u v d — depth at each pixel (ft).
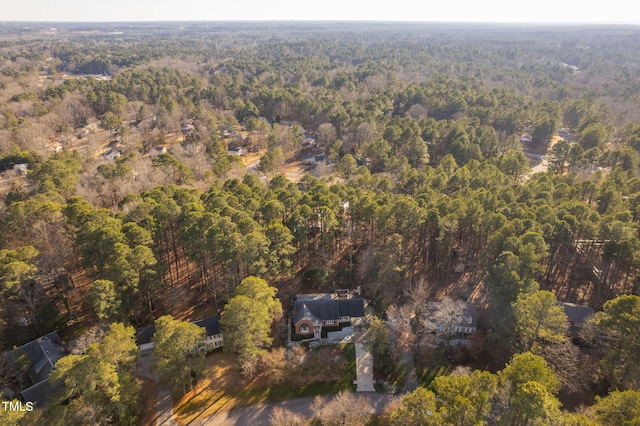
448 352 235.81
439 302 266.36
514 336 222.48
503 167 444.14
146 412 197.88
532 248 228.84
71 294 270.05
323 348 238.48
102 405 175.22
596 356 219.41
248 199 309.83
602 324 195.42
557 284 281.95
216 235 241.35
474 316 248.73
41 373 204.44
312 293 280.51
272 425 193.06
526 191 335.26
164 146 577.43
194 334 192.24
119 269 220.84
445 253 297.33
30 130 536.83
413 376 222.69
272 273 256.32
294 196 318.65
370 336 246.06
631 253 245.04
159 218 274.98
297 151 602.44
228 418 197.47
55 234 274.98
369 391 213.46
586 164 476.95
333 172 517.96
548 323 200.75
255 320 208.64
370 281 288.92
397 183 419.74
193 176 423.64
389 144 538.47
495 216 276.21
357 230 323.78
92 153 504.43
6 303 229.66
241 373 221.46
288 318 260.62
